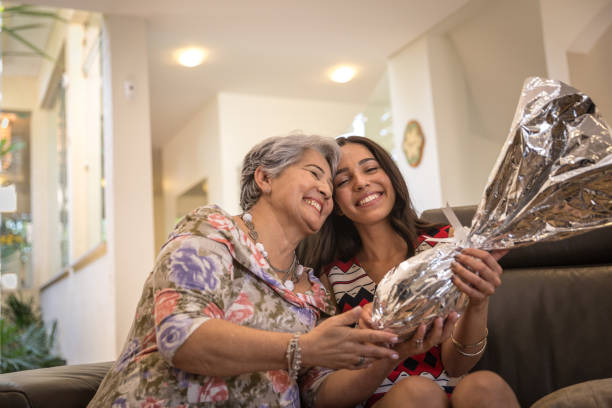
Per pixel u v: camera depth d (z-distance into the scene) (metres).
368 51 5.68
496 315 1.66
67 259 6.82
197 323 1.07
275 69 6.00
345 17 4.87
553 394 1.06
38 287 8.48
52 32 7.27
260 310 1.28
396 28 5.16
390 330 1.15
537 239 1.13
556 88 1.11
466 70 5.43
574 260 1.64
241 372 1.10
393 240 1.77
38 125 8.67
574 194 1.07
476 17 4.94
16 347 5.55
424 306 1.13
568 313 1.56
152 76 6.04
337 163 1.56
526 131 1.10
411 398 1.19
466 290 1.15
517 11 4.62
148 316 1.23
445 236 1.70
